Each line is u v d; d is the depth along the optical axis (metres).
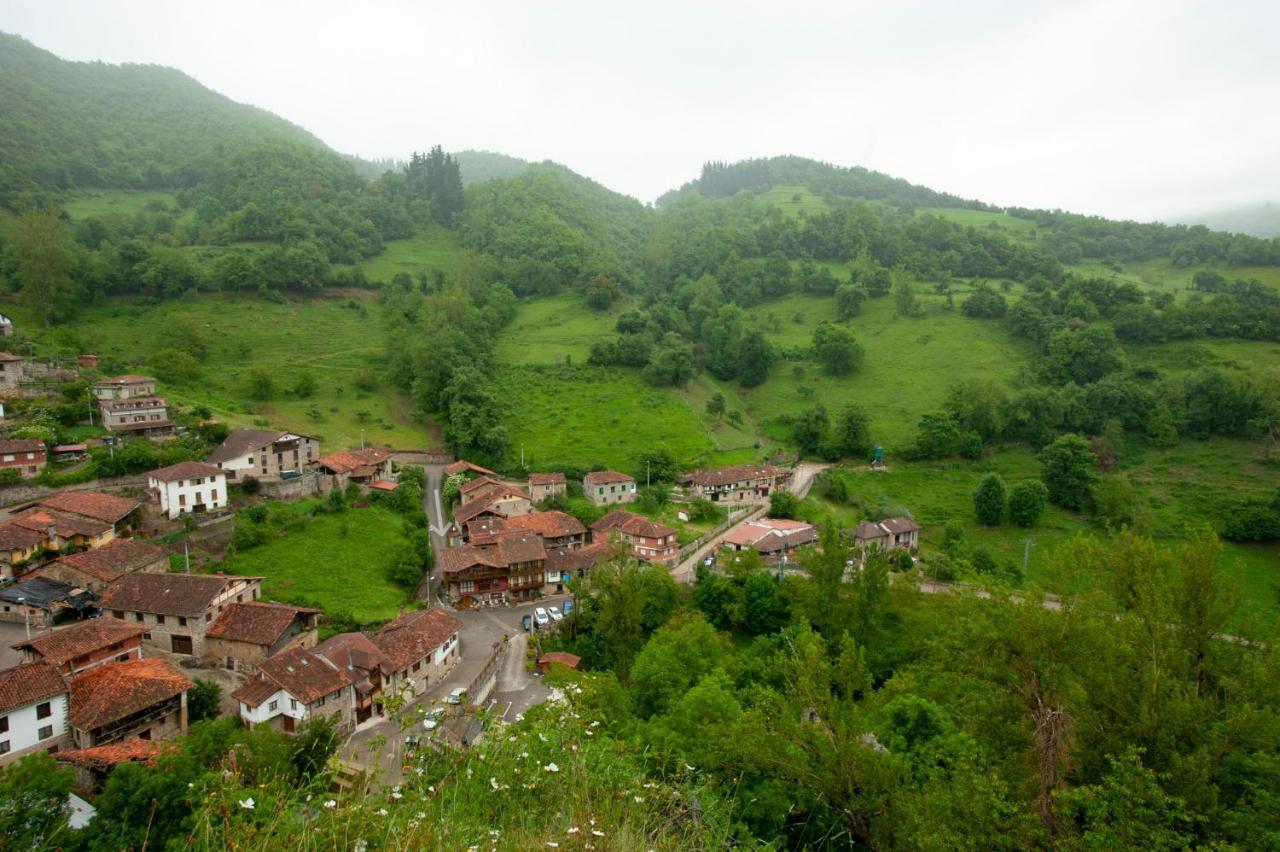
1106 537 89.31
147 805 23.67
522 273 167.75
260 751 27.62
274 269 134.75
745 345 133.75
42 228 108.81
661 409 118.12
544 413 112.81
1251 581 78.81
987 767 22.28
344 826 11.31
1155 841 16.39
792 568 73.94
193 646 48.47
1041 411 110.50
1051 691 23.28
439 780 13.62
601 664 55.84
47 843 20.33
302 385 106.50
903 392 125.44
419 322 128.50
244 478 74.31
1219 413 104.19
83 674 40.03
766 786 25.12
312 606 57.00
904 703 35.47
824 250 196.12
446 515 84.50
